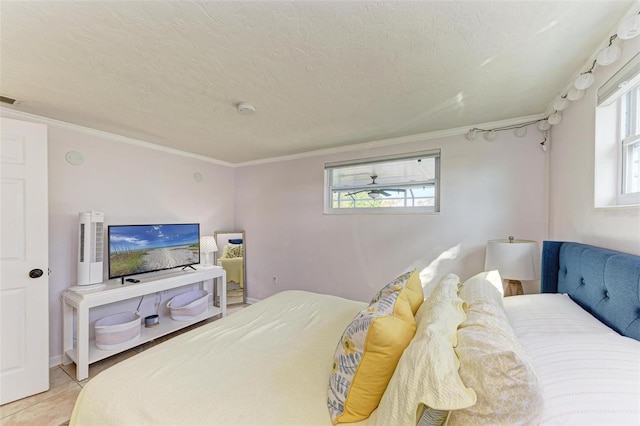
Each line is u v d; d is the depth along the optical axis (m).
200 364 1.27
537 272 1.89
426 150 2.72
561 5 1.04
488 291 1.31
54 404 1.85
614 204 1.36
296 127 2.53
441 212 2.63
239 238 4.04
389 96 1.87
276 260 3.81
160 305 3.15
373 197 3.11
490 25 1.16
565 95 1.78
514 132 2.31
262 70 1.54
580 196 1.62
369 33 1.22
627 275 0.99
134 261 2.73
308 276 3.53
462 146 2.54
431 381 0.70
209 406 0.99
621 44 1.18
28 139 1.95
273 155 3.69
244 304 4.00
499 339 0.80
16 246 1.91
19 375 1.89
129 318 2.74
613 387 0.70
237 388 1.10
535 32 1.20
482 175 2.45
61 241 2.41
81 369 2.10
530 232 2.26
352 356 0.99
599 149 1.40
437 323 0.92
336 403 0.97
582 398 0.68
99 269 2.44
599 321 1.13
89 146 2.60
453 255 2.57
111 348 2.33
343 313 1.94
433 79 1.64
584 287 1.32
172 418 0.94
